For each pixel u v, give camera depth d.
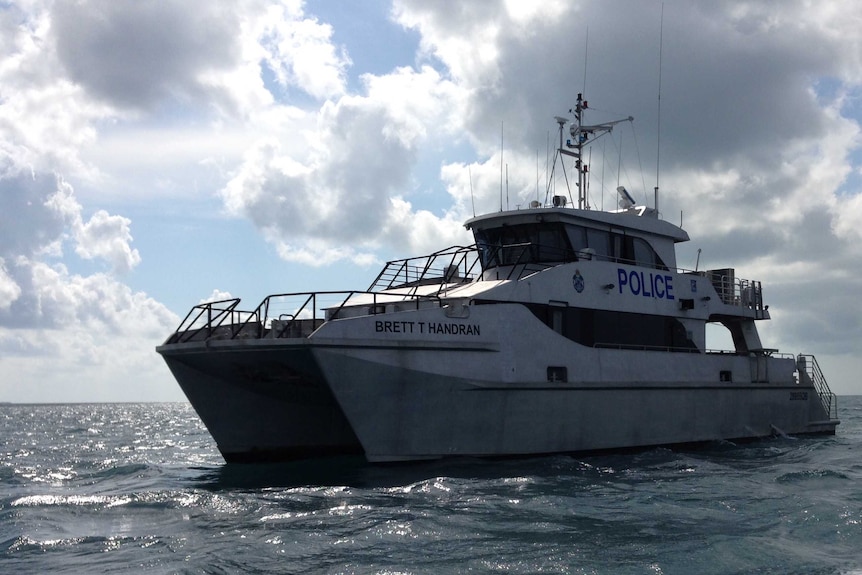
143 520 12.61
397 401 16.61
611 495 14.03
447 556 9.88
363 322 16.22
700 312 23.62
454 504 13.12
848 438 27.30
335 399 15.95
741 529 11.32
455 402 17.31
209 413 18.86
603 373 20.12
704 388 22.81
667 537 10.80
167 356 18.02
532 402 18.48
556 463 17.92
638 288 21.70
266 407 19.50
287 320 17.09
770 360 25.81
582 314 20.12
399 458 16.84
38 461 24.25
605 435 20.02
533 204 21.77
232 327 17.33
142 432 49.16
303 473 17.58
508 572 9.21
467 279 21.88
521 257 21.12
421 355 16.86
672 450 21.61
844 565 9.51
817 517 12.04
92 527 12.17
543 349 18.91
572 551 10.07
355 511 12.64
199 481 17.05
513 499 13.54
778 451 22.16
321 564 9.62
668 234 23.23
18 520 12.72
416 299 18.17
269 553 10.16
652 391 21.27
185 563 9.83
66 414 114.44
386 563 9.60
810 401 27.39
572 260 20.67
